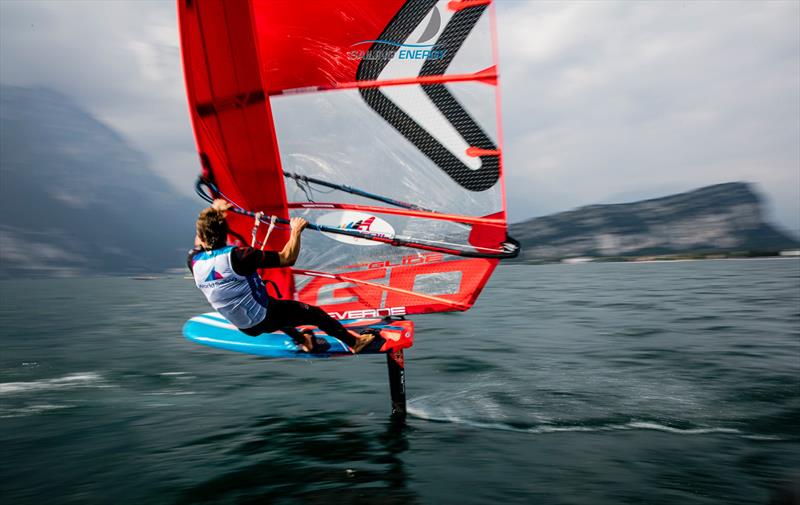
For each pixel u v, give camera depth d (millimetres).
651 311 14492
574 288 23969
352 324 5055
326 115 4941
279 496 4070
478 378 7574
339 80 4867
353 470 4516
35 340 12531
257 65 4613
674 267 46562
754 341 9875
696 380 7254
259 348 4746
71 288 47469
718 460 4633
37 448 5223
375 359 8984
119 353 10477
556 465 4562
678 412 5953
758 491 4031
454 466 4562
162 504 3984
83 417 6234
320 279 5207
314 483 4281
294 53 4855
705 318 12906
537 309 15633
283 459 4797
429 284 5027
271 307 4328
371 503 3918
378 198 4984
